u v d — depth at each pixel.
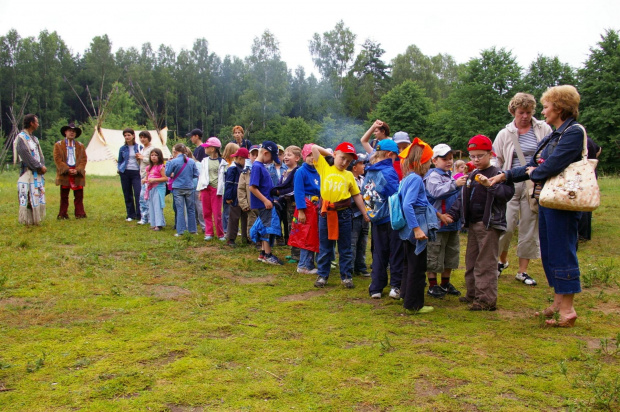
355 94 70.44
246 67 68.00
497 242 5.03
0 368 3.47
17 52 70.31
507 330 4.41
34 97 69.31
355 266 6.85
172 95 75.69
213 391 3.20
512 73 44.03
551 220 4.51
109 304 5.00
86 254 7.16
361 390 3.25
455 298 5.64
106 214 11.49
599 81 37.59
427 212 4.91
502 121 43.91
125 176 10.50
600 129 36.88
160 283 5.90
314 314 4.89
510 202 6.19
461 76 45.78
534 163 4.74
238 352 3.84
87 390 3.19
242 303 5.21
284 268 7.02
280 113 70.44
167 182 9.59
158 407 2.99
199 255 7.50
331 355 3.82
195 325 4.44
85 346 3.90
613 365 3.64
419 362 3.70
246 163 8.32
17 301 4.98
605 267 6.73
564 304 4.52
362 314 4.91
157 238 8.60
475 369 3.59
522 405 3.07
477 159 5.06
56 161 10.24
